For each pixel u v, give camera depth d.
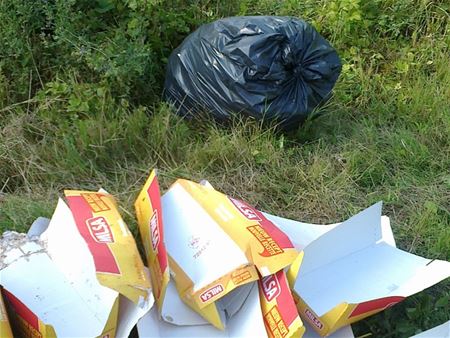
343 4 2.59
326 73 2.15
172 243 1.62
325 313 1.47
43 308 1.45
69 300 1.46
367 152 2.22
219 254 1.55
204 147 2.11
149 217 1.61
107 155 2.07
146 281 1.41
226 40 2.10
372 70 2.58
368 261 1.67
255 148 2.14
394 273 1.64
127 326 1.37
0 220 1.83
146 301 1.37
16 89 2.21
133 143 2.10
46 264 1.53
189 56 2.17
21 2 2.18
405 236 1.96
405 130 2.33
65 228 1.56
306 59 2.12
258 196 2.05
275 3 2.71
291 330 1.39
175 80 2.20
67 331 1.41
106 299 1.44
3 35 2.19
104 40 2.23
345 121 2.35
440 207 2.06
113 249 1.44
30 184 1.97
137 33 2.20
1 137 2.06
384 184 2.15
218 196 1.70
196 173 2.07
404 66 2.56
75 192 1.61
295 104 2.13
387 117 2.41
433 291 1.78
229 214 1.64
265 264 1.49
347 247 1.67
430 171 2.21
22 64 2.20
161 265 1.48
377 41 2.66
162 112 2.17
